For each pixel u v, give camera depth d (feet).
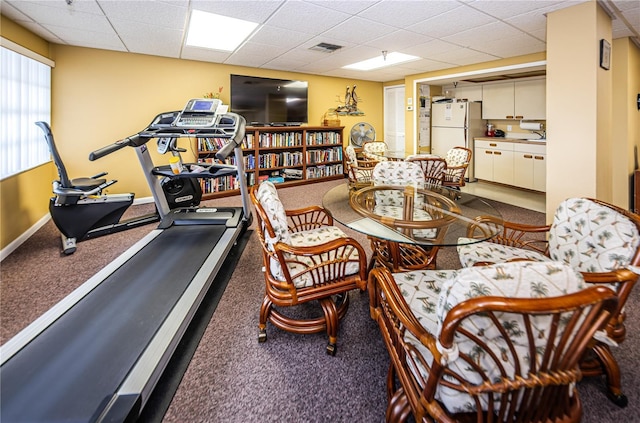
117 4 9.38
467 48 14.60
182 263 7.73
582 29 9.36
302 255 5.23
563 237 5.78
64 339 4.94
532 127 19.75
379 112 26.00
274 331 6.42
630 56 12.71
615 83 12.78
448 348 2.65
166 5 9.46
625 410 4.53
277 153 20.33
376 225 6.76
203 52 15.14
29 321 6.61
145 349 4.75
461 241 5.84
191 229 10.31
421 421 3.38
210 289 8.02
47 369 4.30
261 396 4.84
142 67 15.61
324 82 22.48
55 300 7.41
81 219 10.68
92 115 14.65
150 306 5.88
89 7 9.58
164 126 10.21
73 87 14.08
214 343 6.04
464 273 2.64
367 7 9.75
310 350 5.87
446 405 3.16
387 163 10.94
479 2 9.39
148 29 11.67
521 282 2.54
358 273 5.98
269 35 12.57
